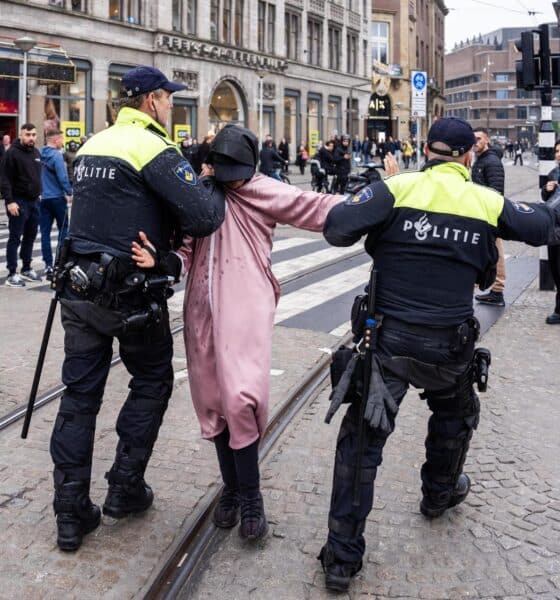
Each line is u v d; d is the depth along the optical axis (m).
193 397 3.69
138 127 3.53
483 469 4.52
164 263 3.51
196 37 34.78
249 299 3.53
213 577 3.42
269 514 3.96
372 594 3.30
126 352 3.73
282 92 43.22
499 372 6.42
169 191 3.37
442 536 3.78
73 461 3.54
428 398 3.74
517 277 11.16
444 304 3.31
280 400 5.62
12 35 25.58
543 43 9.39
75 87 28.77
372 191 3.32
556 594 3.29
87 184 3.48
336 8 50.03
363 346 3.35
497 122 149.12
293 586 3.35
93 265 3.41
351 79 52.91
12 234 9.83
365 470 3.31
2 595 3.20
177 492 4.16
